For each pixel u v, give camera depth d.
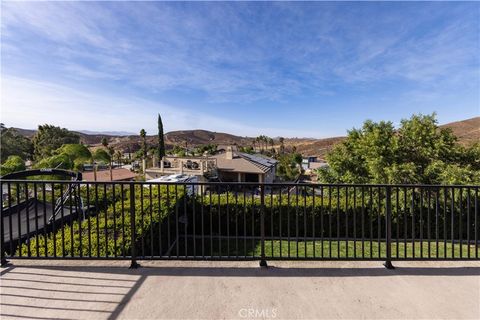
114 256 3.09
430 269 2.92
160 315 2.13
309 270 2.88
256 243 6.56
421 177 8.49
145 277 2.72
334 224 7.20
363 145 10.03
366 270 2.89
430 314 2.16
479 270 2.89
